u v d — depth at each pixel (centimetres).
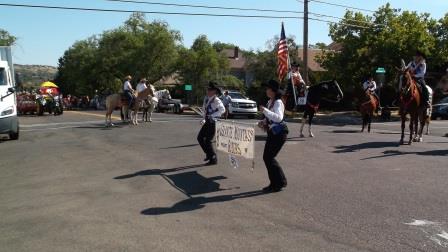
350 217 716
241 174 1030
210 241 631
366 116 1898
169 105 4050
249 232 662
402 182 925
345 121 2802
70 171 1124
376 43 3556
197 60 6888
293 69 1688
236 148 1042
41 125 2439
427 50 3484
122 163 1201
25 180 1051
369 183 922
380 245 604
